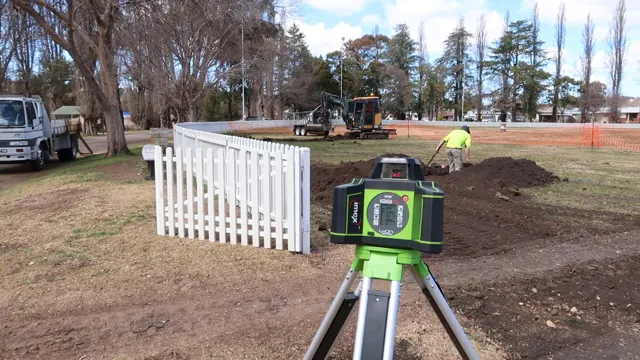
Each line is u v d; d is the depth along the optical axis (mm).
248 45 34562
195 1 18094
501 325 3863
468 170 11555
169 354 3371
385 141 32000
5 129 15242
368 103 34469
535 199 9430
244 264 5148
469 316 4008
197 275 4824
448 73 76500
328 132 35938
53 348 3465
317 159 18391
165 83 32938
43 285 4586
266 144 7238
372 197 2100
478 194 9391
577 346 3576
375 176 2271
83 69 17125
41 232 6523
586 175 13375
